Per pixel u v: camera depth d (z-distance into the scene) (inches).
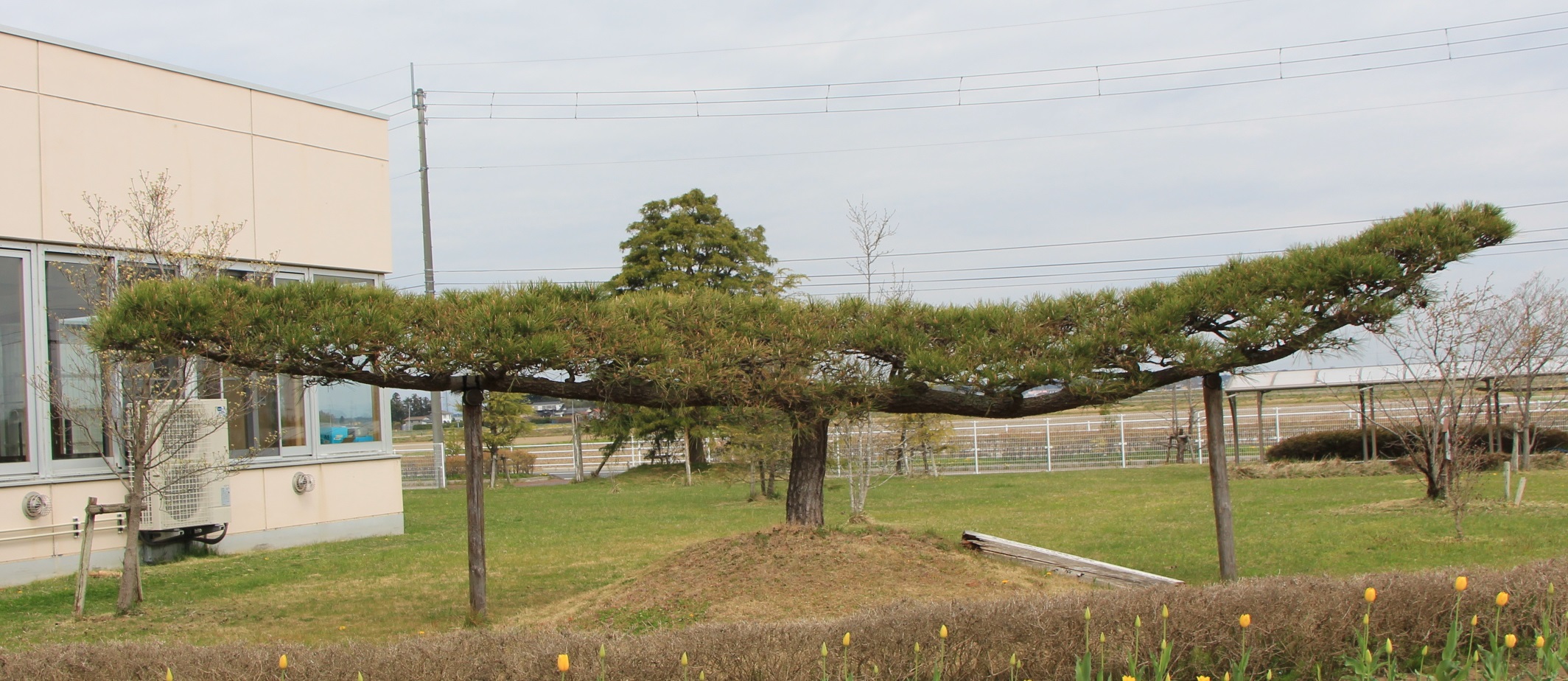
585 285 354.6
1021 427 1562.5
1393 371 959.6
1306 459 1045.2
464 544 567.2
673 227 1355.8
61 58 478.9
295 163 587.2
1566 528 483.2
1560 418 1018.7
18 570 445.7
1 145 454.9
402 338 316.2
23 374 457.7
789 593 332.8
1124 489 873.5
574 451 1286.9
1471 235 337.1
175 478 430.0
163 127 519.8
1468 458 559.8
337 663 210.2
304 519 576.1
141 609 377.7
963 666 208.4
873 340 367.6
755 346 355.9
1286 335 343.6
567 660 159.5
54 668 215.5
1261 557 454.6
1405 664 226.7
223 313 307.9
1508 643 185.5
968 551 386.0
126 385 372.8
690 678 201.5
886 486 993.5
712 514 748.6
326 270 601.9
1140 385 360.2
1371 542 471.5
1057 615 221.5
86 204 472.7
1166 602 228.7
